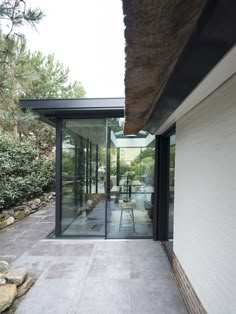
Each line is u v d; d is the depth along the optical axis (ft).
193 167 7.43
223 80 4.88
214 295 5.64
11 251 12.89
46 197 26.40
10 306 7.86
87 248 13.32
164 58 3.67
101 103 13.60
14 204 19.94
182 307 7.97
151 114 7.77
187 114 8.16
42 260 11.67
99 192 15.40
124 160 15.46
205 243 6.27
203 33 2.86
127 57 3.66
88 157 15.48
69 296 8.58
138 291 8.91
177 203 9.62
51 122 17.22
